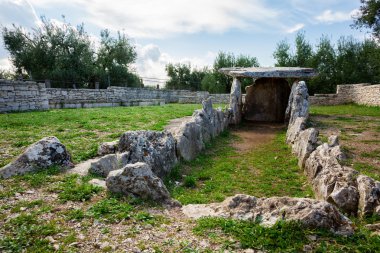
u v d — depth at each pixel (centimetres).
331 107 2678
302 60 4228
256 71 1884
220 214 510
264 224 464
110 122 1515
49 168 720
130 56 4481
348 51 3988
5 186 620
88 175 701
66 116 1683
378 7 2436
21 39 3584
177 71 5412
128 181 582
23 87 2006
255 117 2114
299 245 407
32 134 1136
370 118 1833
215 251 404
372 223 505
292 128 1276
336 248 401
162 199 586
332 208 462
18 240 421
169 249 411
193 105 3025
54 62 3644
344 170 664
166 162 838
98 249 412
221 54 4822
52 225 462
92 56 4025
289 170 921
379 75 3700
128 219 497
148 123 1510
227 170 919
